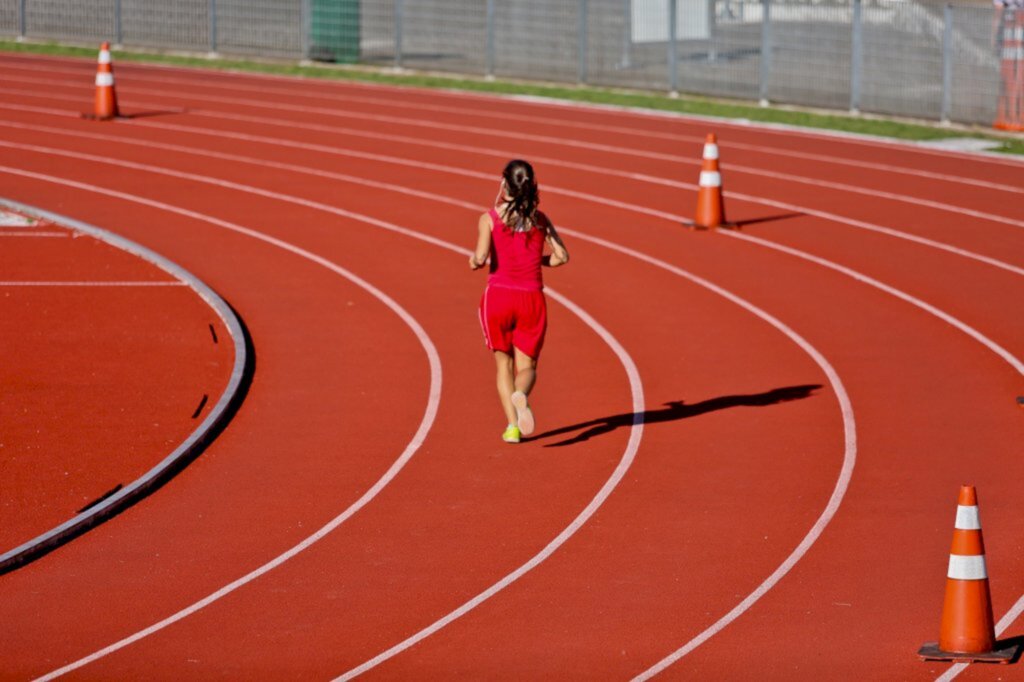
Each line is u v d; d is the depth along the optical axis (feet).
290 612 37.76
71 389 55.88
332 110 122.72
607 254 77.15
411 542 42.32
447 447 50.19
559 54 137.59
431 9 144.77
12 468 47.78
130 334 63.10
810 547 41.55
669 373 58.03
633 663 34.55
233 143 108.06
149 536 42.93
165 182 94.79
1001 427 51.42
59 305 67.15
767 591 38.70
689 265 74.84
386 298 69.21
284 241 80.02
